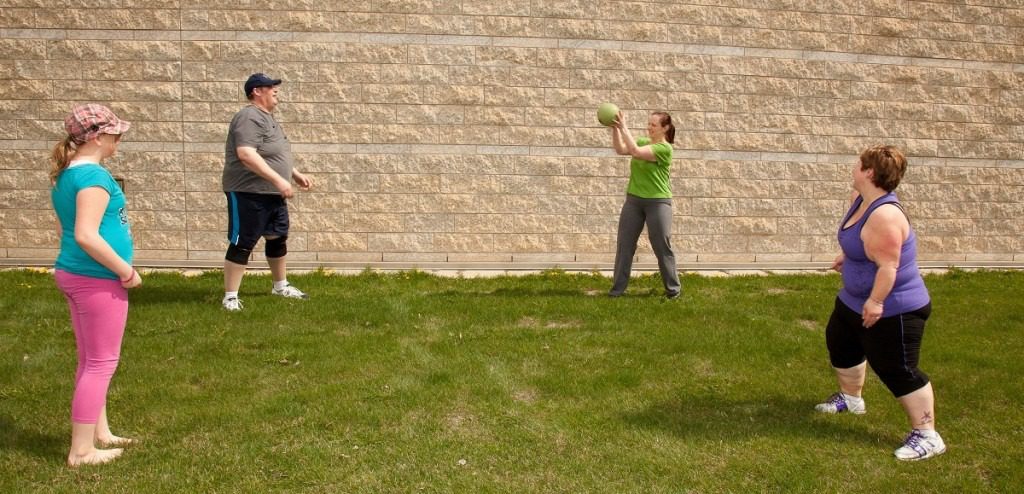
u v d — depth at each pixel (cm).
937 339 634
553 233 1006
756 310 734
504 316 684
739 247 1048
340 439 411
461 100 977
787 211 1054
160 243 966
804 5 1032
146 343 574
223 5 944
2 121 943
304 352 561
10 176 948
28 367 519
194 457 386
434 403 464
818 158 1053
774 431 434
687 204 1031
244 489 355
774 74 1032
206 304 704
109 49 942
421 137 976
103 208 356
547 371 529
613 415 453
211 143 957
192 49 946
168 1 939
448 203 987
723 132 1028
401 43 963
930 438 405
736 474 379
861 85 1054
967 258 1099
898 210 395
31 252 958
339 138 966
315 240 976
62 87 944
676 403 475
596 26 990
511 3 974
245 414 440
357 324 651
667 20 1003
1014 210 1105
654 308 725
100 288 368
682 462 390
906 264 402
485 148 986
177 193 962
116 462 380
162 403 459
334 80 959
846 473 382
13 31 934
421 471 377
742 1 1017
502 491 358
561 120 993
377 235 982
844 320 438
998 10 1077
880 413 464
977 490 365
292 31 952
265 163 673
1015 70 1088
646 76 1005
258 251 978
